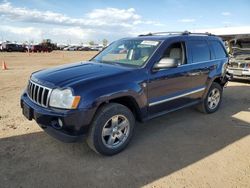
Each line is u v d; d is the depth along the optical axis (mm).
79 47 73312
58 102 3236
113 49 4938
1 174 3160
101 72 3711
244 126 5000
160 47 4262
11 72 12969
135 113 4031
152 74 4020
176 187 2967
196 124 5059
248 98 7430
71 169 3307
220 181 3094
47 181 3041
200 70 5047
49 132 3406
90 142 3469
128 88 3621
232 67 9906
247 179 3145
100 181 3064
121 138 3781
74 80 3404
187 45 4871
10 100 6672
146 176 3184
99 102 3318
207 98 5559
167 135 4484
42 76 3725
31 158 3557
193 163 3516
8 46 41844
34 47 44344
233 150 3938
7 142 4035
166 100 4375
